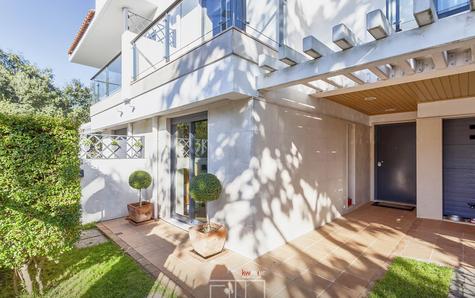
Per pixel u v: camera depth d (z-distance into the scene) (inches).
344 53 105.5
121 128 331.9
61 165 106.7
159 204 233.0
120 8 279.6
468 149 219.6
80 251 155.1
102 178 228.2
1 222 91.3
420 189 233.0
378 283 114.9
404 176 291.6
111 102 281.0
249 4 186.1
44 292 108.9
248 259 141.8
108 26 320.2
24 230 96.3
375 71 117.6
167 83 186.2
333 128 227.6
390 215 240.4
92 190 221.9
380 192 308.2
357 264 135.6
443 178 227.8
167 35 191.6
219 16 165.2
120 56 258.5
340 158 239.9
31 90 524.4
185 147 211.8
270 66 133.7
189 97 162.7
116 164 237.5
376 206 277.9
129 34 238.2
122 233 188.9
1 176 91.4
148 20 283.4
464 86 167.9
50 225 103.2
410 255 146.2
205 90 148.8
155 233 188.9
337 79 150.7
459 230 192.5
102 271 128.5
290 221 171.3
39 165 100.3
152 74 203.5
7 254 93.0
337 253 150.3
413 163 285.1
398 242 168.1
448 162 229.1
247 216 143.9
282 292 110.1
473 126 218.1
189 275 124.8
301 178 182.9
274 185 157.1
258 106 146.4
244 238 145.7
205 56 148.3
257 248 144.4
